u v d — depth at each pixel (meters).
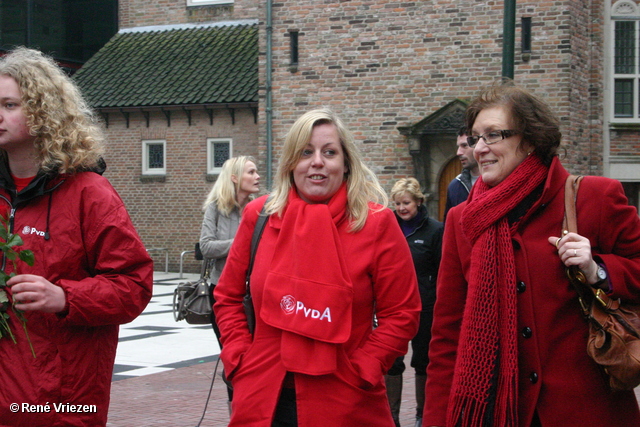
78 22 23.47
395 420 5.32
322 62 16.17
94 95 19.91
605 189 2.63
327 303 2.68
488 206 2.66
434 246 5.59
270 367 2.76
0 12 21.83
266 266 2.83
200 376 7.76
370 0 15.77
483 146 2.72
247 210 3.04
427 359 5.54
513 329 2.56
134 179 19.92
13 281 2.62
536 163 2.69
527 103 2.71
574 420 2.53
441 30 15.27
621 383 2.45
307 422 2.67
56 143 2.78
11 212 2.82
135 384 7.36
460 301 2.90
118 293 2.76
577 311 2.58
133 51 21.50
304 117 2.91
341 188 2.90
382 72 15.72
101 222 2.80
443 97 15.29
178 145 19.47
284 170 2.94
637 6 15.11
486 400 2.56
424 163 15.30
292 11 16.34
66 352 2.74
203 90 19.03
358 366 2.73
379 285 2.82
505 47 7.30
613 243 2.62
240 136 18.77
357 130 15.95
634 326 2.47
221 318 2.99
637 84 15.18
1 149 2.92
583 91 14.86
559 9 14.34
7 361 2.72
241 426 2.76
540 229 2.64
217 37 21.19
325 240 2.74
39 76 2.81
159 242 19.70
